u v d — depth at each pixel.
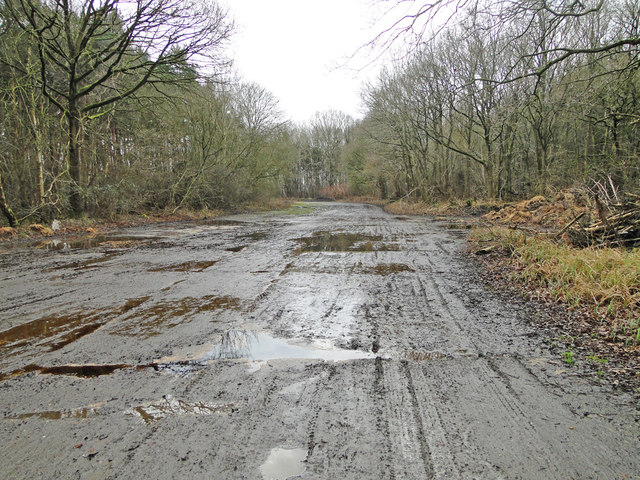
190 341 3.83
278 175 35.78
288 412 2.58
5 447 2.24
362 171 46.56
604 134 16.50
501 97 20.44
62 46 16.61
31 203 14.87
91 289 5.89
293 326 4.23
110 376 3.11
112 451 2.20
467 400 2.72
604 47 8.43
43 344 3.77
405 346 3.67
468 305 4.98
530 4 8.19
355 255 8.91
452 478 1.97
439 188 27.98
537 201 17.23
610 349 3.55
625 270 4.92
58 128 16.06
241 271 7.18
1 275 6.88
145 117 20.81
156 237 12.81
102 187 16.80
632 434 2.33
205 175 24.08
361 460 2.11
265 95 31.12
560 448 2.21
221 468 2.06
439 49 22.27
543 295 5.25
